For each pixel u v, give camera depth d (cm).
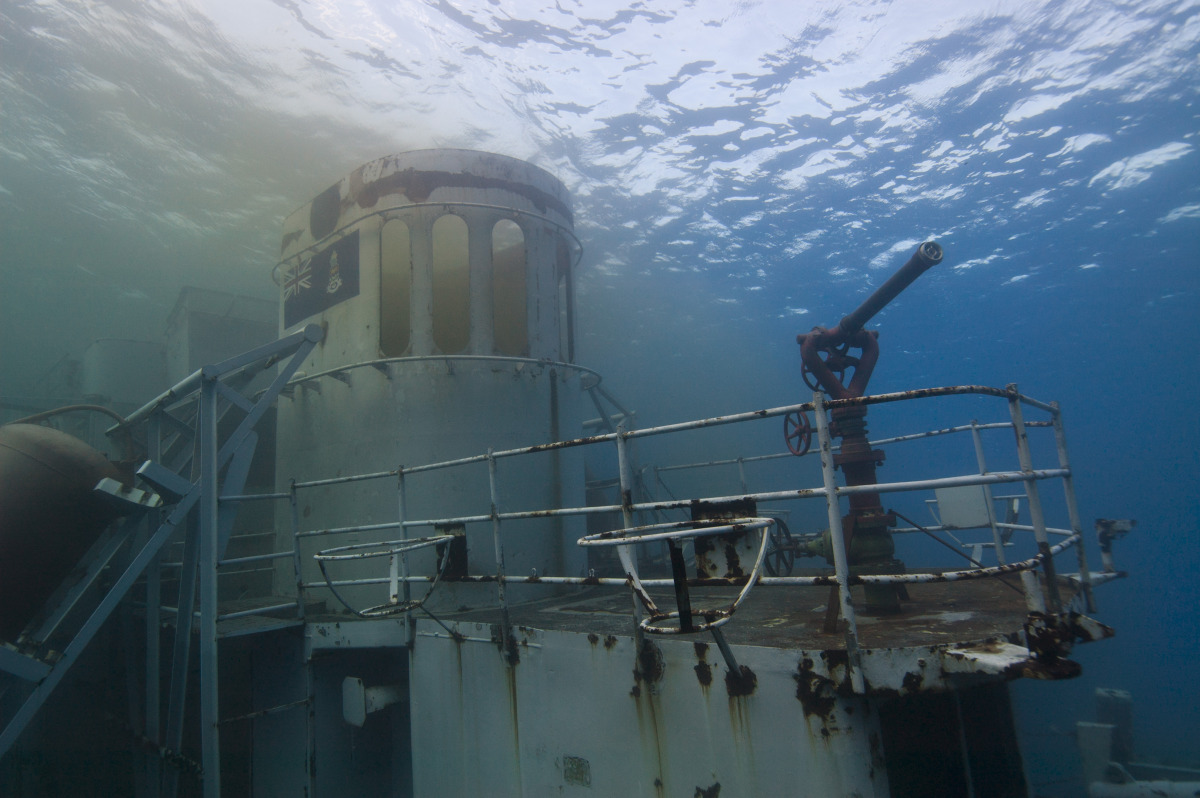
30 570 532
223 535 611
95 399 1309
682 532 220
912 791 279
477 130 1747
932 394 266
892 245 2625
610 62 1588
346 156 1803
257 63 1468
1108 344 4019
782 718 300
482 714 463
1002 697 338
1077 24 1530
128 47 1409
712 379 4753
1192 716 2103
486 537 712
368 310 773
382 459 736
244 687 830
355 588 727
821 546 451
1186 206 2322
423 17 1401
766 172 2070
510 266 949
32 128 1639
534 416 775
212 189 1931
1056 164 2069
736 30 1519
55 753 773
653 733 354
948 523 523
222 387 614
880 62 1639
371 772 660
